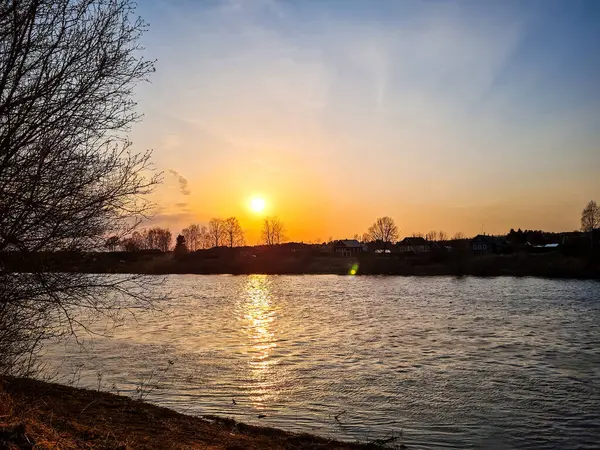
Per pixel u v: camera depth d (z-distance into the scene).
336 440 13.41
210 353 24.81
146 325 34.59
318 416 15.69
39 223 8.07
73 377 19.12
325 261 119.62
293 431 14.23
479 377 20.52
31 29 8.09
